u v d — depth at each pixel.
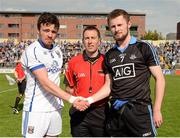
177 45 65.06
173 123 13.05
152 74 5.40
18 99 14.92
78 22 102.38
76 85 6.45
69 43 67.50
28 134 5.86
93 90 6.23
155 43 68.69
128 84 5.39
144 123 5.35
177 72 46.59
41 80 5.65
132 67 5.36
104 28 100.56
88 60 6.29
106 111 6.26
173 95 22.39
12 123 12.86
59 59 6.00
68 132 11.32
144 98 5.39
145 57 5.38
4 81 33.16
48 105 5.89
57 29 5.79
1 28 104.62
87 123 6.32
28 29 104.88
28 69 5.85
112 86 5.62
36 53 5.71
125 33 5.43
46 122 5.89
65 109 16.12
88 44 6.18
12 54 56.34
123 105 5.40
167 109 16.45
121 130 5.54
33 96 5.85
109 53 5.62
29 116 5.85
